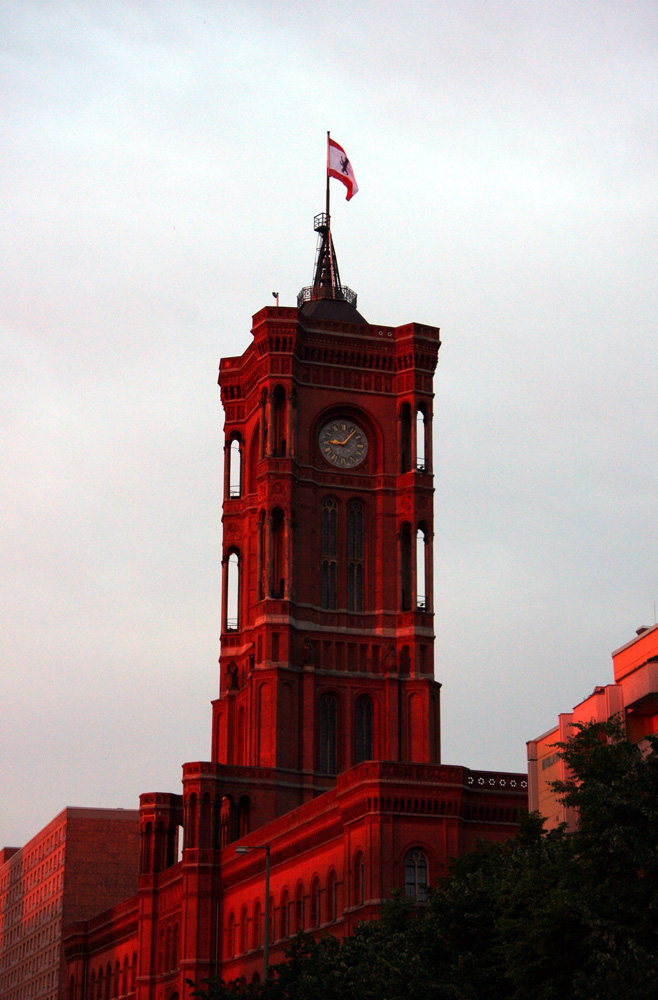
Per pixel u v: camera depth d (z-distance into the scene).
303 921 117.50
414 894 105.19
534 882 69.94
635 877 64.00
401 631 150.38
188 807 140.62
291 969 90.19
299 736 145.25
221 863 138.88
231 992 93.62
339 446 154.12
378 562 151.88
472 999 76.50
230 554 157.88
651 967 61.06
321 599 150.12
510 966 70.69
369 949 82.19
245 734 149.12
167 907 149.38
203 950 136.88
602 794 64.25
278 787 142.38
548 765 94.94
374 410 155.12
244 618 154.38
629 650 87.06
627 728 79.12
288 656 146.25
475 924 80.62
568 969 67.44
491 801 108.62
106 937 172.62
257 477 152.50
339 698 147.75
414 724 148.25
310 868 117.75
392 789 106.19
